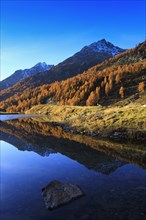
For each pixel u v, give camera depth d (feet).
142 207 59.21
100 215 55.77
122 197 65.36
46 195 66.28
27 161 110.93
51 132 215.72
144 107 206.28
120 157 115.34
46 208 60.23
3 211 59.31
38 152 130.93
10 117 423.64
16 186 76.69
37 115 445.78
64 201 62.34
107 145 145.79
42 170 95.04
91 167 98.22
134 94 609.42
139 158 112.27
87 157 116.98
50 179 83.25
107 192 69.10
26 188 74.64
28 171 93.91
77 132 200.85
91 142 157.79
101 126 189.98
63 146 147.54
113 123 185.88
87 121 219.82
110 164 102.58
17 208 60.70
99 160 110.52
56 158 115.96
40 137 187.11
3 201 65.00
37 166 101.50
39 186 76.28
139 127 163.02
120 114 203.31
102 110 264.31
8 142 165.58
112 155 119.75
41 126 268.82
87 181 79.82
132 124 171.01
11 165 103.91
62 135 195.42
